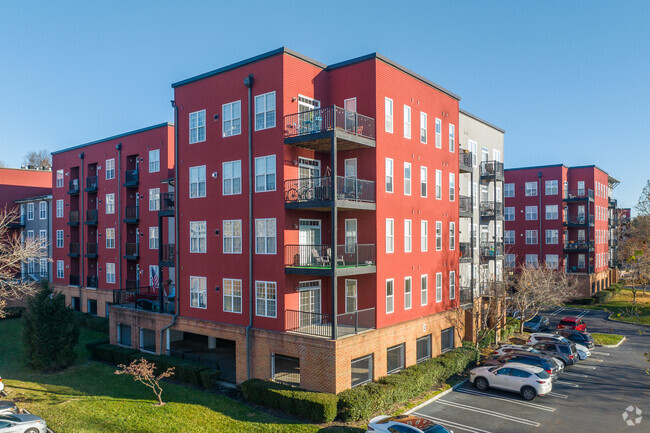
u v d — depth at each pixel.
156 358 24.36
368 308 21.89
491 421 18.25
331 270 19.31
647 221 47.34
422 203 25.56
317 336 19.55
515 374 21.31
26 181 50.50
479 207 35.19
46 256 45.19
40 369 25.23
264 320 21.61
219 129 23.88
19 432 16.00
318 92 22.98
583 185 54.88
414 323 24.12
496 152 38.47
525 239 54.41
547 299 34.03
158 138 34.62
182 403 19.59
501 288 31.44
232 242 23.11
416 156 25.12
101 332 34.44
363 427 17.27
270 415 18.39
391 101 23.20
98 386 22.56
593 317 44.12
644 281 40.47
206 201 24.42
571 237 54.69
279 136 21.23
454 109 29.17
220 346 29.38
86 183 40.78
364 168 22.38
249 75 22.25
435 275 26.58
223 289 23.47
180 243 25.75
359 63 22.59
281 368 21.78
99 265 39.47
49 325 25.16
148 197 35.41
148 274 35.22
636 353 30.30
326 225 23.53
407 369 22.05
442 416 18.75
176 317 25.50
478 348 27.86
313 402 17.59
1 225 31.28
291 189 21.03
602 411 19.44
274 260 21.28
